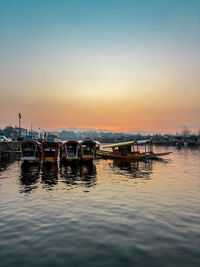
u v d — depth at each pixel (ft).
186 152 255.91
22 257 25.40
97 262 24.48
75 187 61.62
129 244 28.53
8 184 65.36
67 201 47.70
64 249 27.22
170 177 80.02
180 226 34.35
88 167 105.91
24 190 57.72
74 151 133.90
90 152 131.75
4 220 36.55
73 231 32.35
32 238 30.09
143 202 47.19
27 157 110.42
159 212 40.78
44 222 35.76
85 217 38.06
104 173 88.33
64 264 24.07
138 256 25.71
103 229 33.12
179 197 51.44
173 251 26.84
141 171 94.99
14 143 211.82
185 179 75.92
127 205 45.01
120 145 151.84
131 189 59.57
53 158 112.78
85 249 27.25
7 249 27.14
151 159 154.30
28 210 41.68
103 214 39.60
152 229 33.17
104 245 28.25
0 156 157.79
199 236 30.91
